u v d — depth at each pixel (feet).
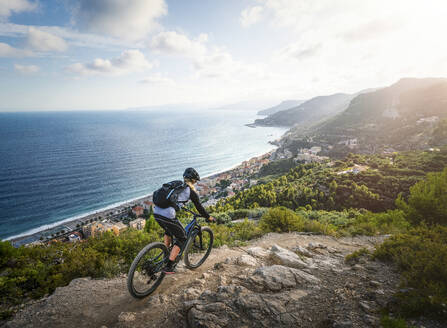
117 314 11.03
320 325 9.50
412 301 10.05
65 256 18.79
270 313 10.05
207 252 17.90
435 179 34.04
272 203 158.61
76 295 13.03
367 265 16.14
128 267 17.83
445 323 9.07
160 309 11.10
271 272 13.89
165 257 13.21
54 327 10.20
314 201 146.20
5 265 17.28
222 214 63.57
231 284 13.30
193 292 12.41
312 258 19.52
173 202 12.07
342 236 30.76
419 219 33.55
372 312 10.12
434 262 12.44
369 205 132.26
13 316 11.55
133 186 350.02
